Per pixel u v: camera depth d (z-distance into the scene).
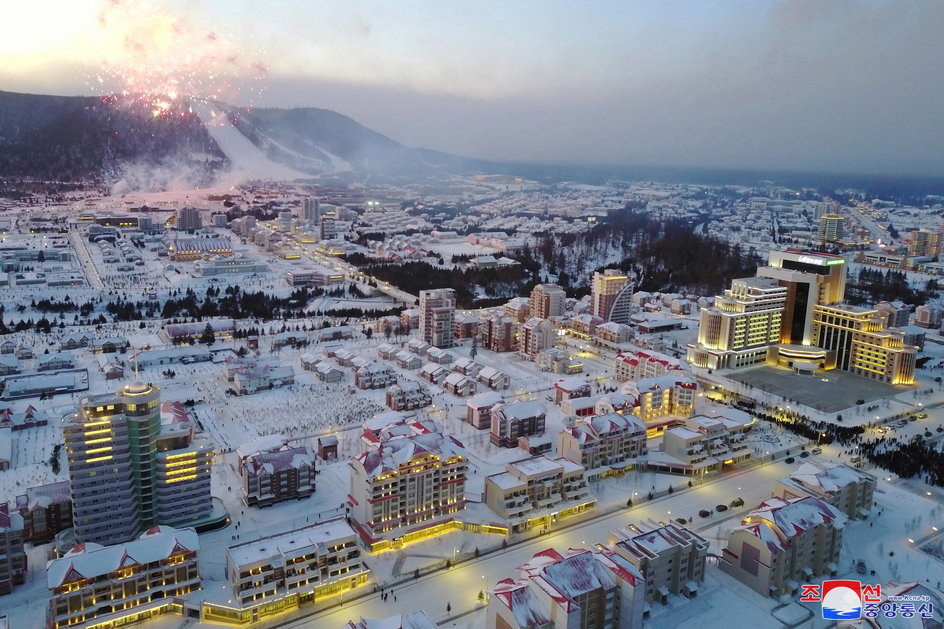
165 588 180.88
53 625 168.62
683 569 188.50
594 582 165.25
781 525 191.00
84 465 197.25
